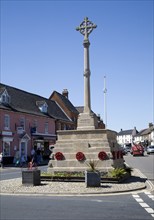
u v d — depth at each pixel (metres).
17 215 9.44
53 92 64.75
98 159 18.08
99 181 14.87
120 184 15.89
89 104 19.83
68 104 67.50
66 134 19.20
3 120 39.75
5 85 47.16
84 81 19.92
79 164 18.33
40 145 47.88
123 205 10.96
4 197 12.80
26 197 12.77
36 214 9.57
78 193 13.45
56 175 17.36
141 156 56.69
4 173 26.06
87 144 18.56
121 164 20.14
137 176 20.41
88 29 20.22
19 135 42.47
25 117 44.69
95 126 19.73
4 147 39.34
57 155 18.77
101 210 10.13
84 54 20.06
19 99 47.62
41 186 15.24
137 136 141.12
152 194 13.43
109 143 18.56
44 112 52.03
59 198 12.48
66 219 8.91
